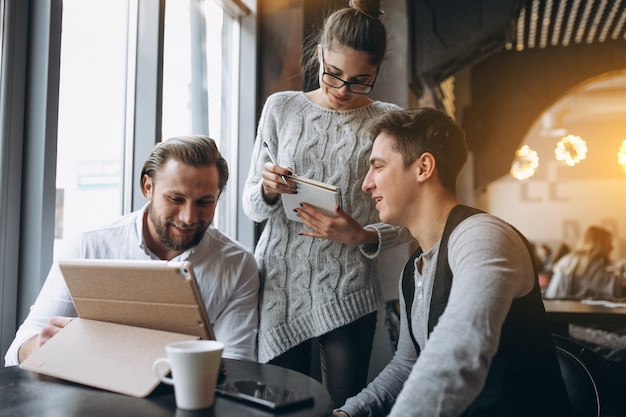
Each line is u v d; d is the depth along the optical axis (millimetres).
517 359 1083
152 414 871
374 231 1731
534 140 15375
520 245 1090
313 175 1777
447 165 1257
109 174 2098
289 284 1763
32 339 1264
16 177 1589
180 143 1360
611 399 1284
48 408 889
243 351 1561
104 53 2053
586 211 15039
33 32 1630
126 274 1003
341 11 1684
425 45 3805
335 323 1732
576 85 7262
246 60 2812
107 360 1016
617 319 2967
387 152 1287
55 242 1810
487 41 3754
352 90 1703
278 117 1838
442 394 883
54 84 1651
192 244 1403
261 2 2834
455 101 7273
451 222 1197
